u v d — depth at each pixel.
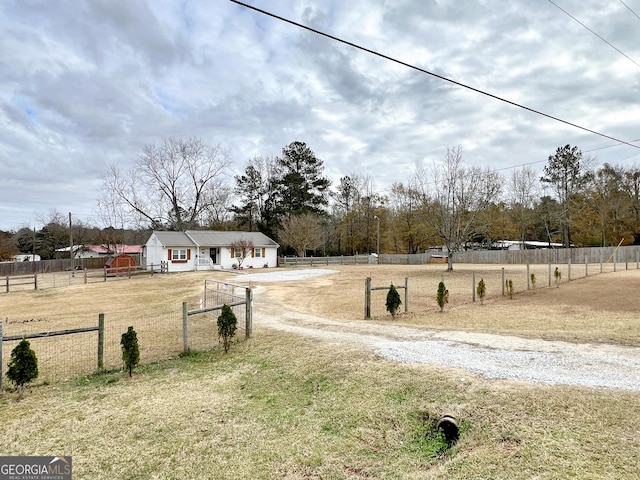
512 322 10.55
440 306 12.42
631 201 40.81
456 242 25.33
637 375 5.18
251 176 50.47
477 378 5.27
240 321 9.80
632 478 3.07
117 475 3.81
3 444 4.43
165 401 5.59
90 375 6.89
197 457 4.10
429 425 4.41
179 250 32.50
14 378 5.69
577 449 3.53
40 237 54.16
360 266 37.03
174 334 10.23
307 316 11.75
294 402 5.36
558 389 4.72
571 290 16.23
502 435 3.92
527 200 48.16
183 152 42.34
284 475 3.73
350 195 54.81
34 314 14.70
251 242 35.56
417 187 33.00
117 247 49.75
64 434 4.64
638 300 13.22
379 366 6.09
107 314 14.30
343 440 4.30
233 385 6.18
